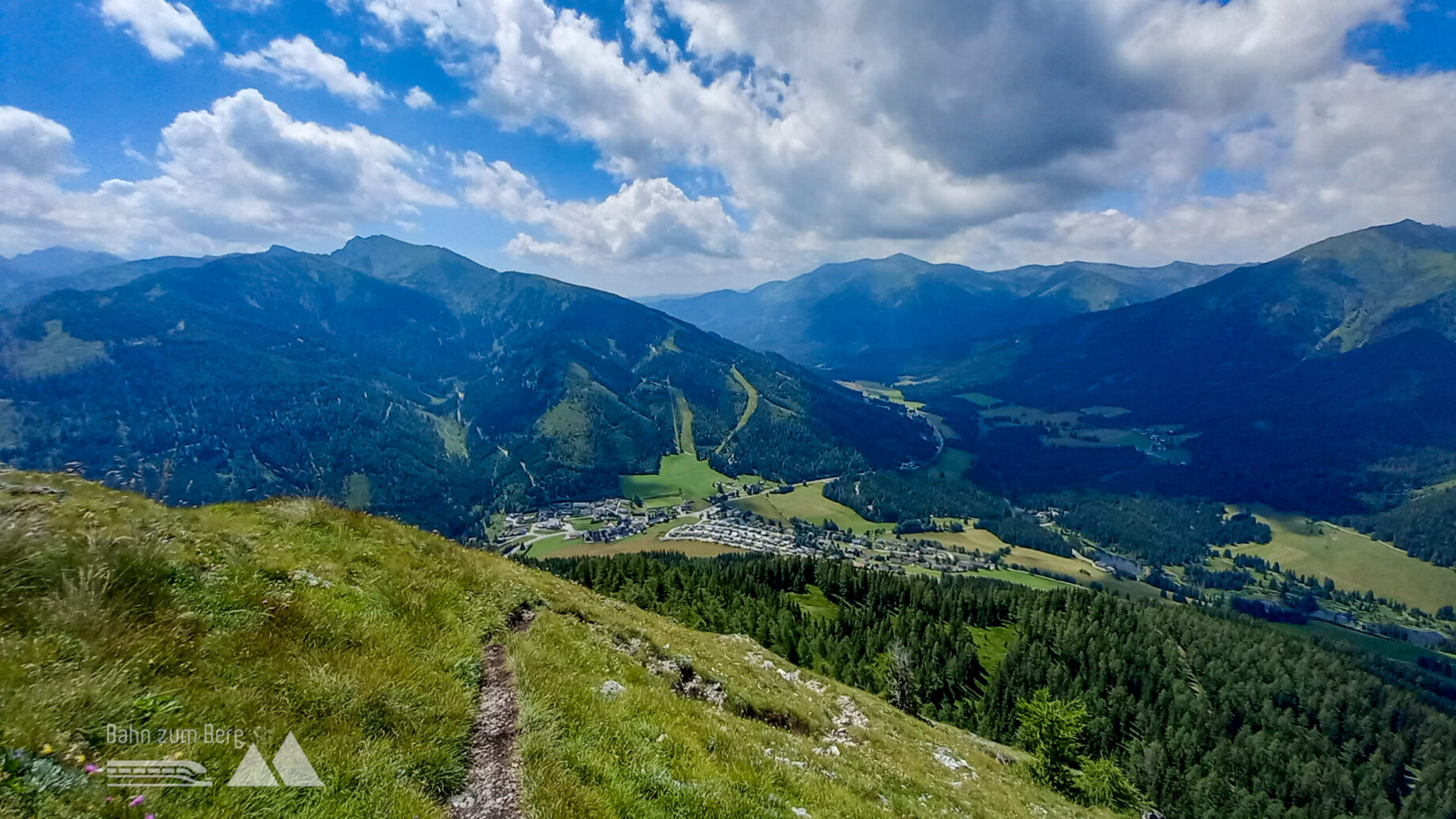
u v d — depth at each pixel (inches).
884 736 1146.7
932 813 735.7
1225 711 4965.6
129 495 625.3
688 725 613.6
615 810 407.2
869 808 601.0
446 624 623.5
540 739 457.1
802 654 4037.9
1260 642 5910.4
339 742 370.9
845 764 794.2
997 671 4771.2
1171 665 5393.7
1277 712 5113.2
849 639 4562.0
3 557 387.2
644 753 502.9
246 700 372.5
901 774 891.4
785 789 557.6
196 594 464.1
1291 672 5487.2
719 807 463.5
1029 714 2085.4
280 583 545.0
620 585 4618.6
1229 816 3932.1
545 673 585.6
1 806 255.3
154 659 370.9
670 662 934.4
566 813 377.1
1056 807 1307.8
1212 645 5698.8
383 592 624.7
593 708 547.8
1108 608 5999.0
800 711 1019.9
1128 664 5255.9
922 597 5772.6
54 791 271.7
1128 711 4724.4
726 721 716.0
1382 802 4303.6
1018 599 6181.1
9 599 368.5
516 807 380.8
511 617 761.6
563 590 1079.6
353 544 735.7
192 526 597.9
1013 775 1485.0
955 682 4534.9
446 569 797.9
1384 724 5093.5
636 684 704.4
